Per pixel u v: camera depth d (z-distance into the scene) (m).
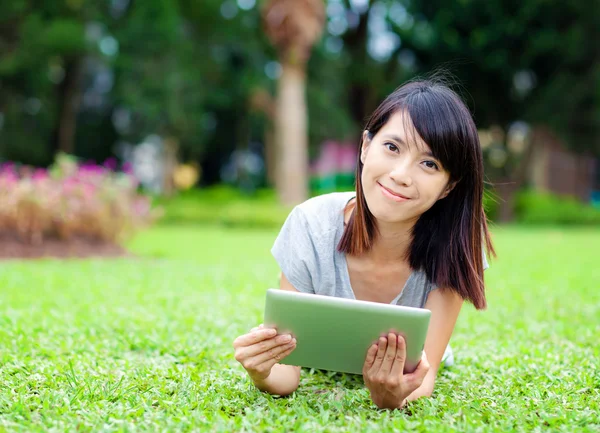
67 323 4.00
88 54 20.69
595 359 3.19
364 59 23.84
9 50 19.64
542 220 20.03
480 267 2.53
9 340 3.43
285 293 2.19
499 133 22.23
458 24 20.84
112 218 9.60
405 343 2.19
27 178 9.17
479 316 4.55
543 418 2.31
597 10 18.72
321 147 26.86
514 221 21.19
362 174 2.39
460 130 2.26
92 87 24.73
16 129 22.33
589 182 27.47
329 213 2.66
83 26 20.06
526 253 9.73
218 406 2.39
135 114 22.52
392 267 2.62
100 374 2.85
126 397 2.49
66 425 2.16
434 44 21.11
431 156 2.24
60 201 9.02
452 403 2.46
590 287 6.00
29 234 8.98
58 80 23.30
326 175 30.75
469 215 2.46
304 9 14.90
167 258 9.00
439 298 2.62
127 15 20.89
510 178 21.72
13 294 5.19
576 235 14.73
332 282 2.63
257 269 7.46
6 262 7.86
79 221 9.26
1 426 2.12
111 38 20.70
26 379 2.71
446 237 2.50
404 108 2.28
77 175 9.52
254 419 2.22
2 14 18.84
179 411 2.29
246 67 21.92
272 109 21.58
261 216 15.73
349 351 2.29
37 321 4.09
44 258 8.55
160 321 4.14
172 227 16.34
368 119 2.50
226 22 21.14
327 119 22.62
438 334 2.60
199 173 30.19
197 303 4.91
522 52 20.16
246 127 26.33
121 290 5.58
